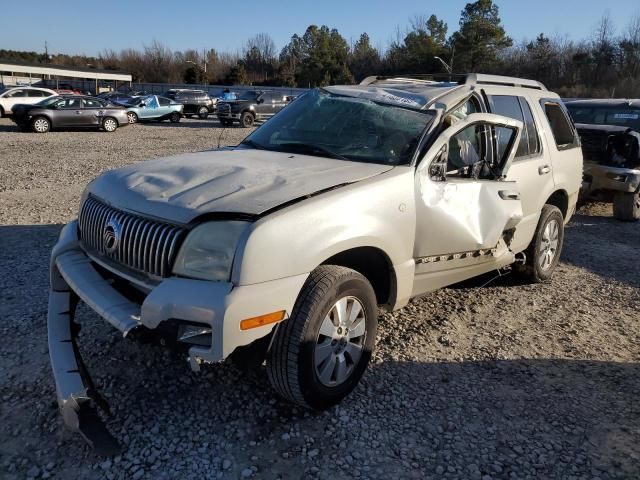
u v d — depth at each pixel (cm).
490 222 420
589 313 518
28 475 278
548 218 563
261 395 351
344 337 337
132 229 313
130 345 401
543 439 324
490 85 516
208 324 274
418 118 412
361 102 447
